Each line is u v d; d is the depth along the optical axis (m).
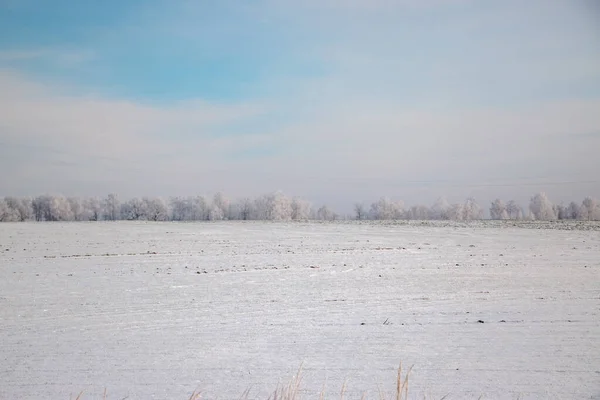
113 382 7.25
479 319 11.02
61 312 11.98
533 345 8.93
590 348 8.70
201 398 6.62
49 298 13.65
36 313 11.87
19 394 6.78
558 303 12.68
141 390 6.93
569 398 6.57
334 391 6.84
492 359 8.19
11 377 7.46
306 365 7.99
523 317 11.14
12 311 12.06
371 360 8.22
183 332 10.12
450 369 7.72
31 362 8.18
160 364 8.07
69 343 9.33
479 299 13.39
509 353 8.48
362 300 13.41
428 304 12.82
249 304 12.92
